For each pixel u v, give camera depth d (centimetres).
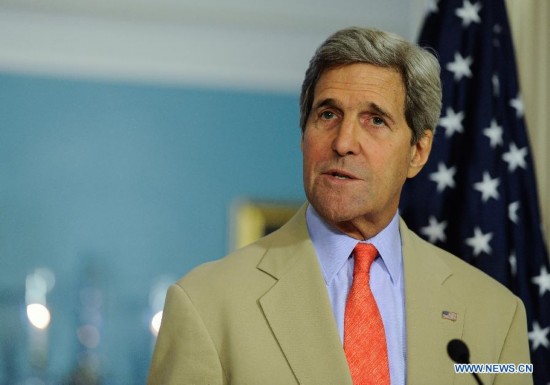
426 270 503
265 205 1681
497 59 687
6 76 1650
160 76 1675
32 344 1591
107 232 1653
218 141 1691
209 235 1675
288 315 462
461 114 682
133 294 1647
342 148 460
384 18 1609
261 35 1662
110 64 1658
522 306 520
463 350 468
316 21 1631
